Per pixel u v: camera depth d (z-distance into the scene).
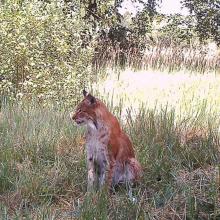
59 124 6.61
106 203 4.61
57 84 8.23
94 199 4.66
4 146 5.84
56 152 5.90
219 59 13.44
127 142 5.18
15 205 4.82
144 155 5.60
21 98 7.86
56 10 8.63
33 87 8.11
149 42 14.41
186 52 13.65
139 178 5.20
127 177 5.13
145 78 10.60
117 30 13.94
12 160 5.58
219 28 15.01
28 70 8.23
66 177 5.29
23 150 5.88
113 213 4.57
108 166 4.97
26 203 4.81
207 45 14.94
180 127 6.38
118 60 11.91
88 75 8.95
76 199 5.02
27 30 8.22
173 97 8.50
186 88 9.23
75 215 4.59
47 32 8.39
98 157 5.01
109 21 13.10
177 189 4.90
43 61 8.34
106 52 12.84
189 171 5.42
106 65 11.56
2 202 4.81
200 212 4.61
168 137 6.07
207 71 12.50
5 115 6.86
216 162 5.51
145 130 6.27
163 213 4.61
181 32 15.06
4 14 8.20
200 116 6.72
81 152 5.86
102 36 13.41
